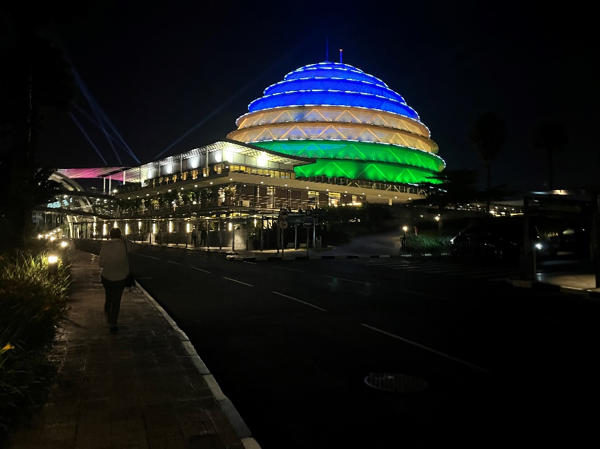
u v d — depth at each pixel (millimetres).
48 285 9164
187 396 5340
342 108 62469
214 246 46781
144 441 4180
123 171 68438
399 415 5078
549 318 10477
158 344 7730
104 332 8586
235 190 50688
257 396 5711
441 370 6633
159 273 20547
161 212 60375
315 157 59219
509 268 23141
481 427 4746
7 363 5070
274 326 9672
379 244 40938
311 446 4398
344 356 7391
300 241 41625
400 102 69438
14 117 15516
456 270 22156
